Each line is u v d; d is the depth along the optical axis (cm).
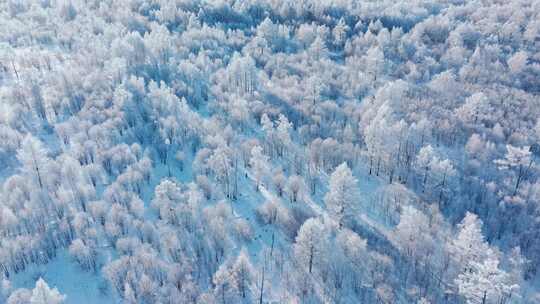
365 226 9844
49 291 7244
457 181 10700
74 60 15562
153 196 10431
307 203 10462
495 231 9581
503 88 14750
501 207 9994
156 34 16612
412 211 8962
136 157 11225
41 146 11581
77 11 19700
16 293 7612
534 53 17300
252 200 10538
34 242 8694
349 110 13575
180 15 19588
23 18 18625
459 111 13125
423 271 8688
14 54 15438
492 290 6931
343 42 18938
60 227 9006
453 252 8469
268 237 9544
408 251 9038
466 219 8450
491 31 18512
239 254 8925
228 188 10525
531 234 9388
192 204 9350
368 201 10631
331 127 12656
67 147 11681
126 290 7750
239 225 9331
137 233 9119
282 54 17112
